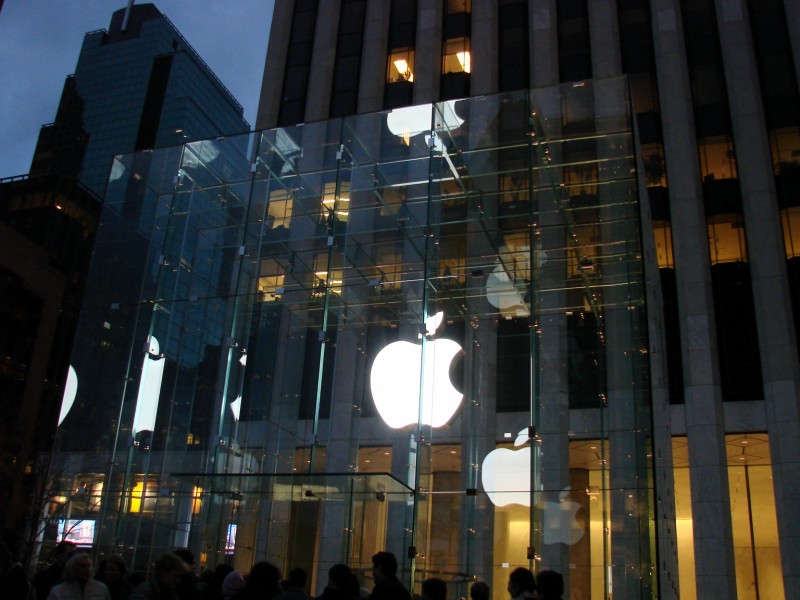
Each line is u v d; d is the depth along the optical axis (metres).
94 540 19.00
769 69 38.19
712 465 31.80
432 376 18.61
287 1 47.97
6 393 67.31
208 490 18.88
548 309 18.09
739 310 34.28
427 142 20.47
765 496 35.62
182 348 20.77
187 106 178.12
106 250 22.17
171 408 20.19
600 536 15.91
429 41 43.56
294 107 44.38
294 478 18.06
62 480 19.91
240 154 22.27
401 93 42.94
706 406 32.72
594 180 18.62
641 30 40.66
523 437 17.33
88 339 21.19
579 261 18.22
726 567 30.36
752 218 35.38
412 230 19.97
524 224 18.94
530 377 17.78
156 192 22.56
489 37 42.66
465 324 18.80
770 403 32.25
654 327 21.17
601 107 19.17
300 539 17.83
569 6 42.38
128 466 19.69
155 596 8.16
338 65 45.00
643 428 16.52
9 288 72.44
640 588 15.26
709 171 36.94
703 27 39.88
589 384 17.27
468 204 19.52
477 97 20.28
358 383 19.27
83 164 180.75
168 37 197.50
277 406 19.66
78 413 20.44
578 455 16.75
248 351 20.44
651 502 15.88
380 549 17.14
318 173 21.33
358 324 19.84
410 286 19.64
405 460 18.02
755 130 36.81
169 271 21.66
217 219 21.86
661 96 38.66
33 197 84.81
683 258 35.34
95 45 199.62
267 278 20.97
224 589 10.01
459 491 17.23
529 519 16.47
